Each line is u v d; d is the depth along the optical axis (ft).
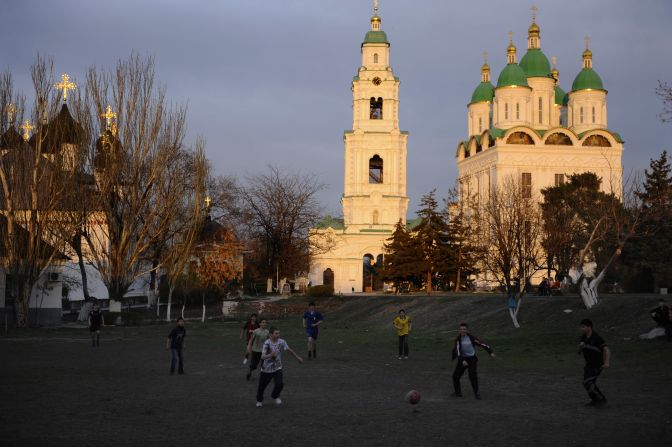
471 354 69.97
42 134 178.40
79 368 96.68
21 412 62.44
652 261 216.95
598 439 51.19
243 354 117.70
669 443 49.93
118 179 183.01
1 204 176.86
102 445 49.78
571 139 345.10
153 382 82.33
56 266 199.93
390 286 340.39
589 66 369.09
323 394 73.10
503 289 222.89
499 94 359.05
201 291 251.80
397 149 396.16
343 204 404.16
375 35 397.19
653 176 236.63
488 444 49.90
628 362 92.89
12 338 149.38
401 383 81.46
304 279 370.53
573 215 221.66
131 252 191.52
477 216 246.27
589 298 141.90
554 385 78.07
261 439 51.57
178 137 189.67
